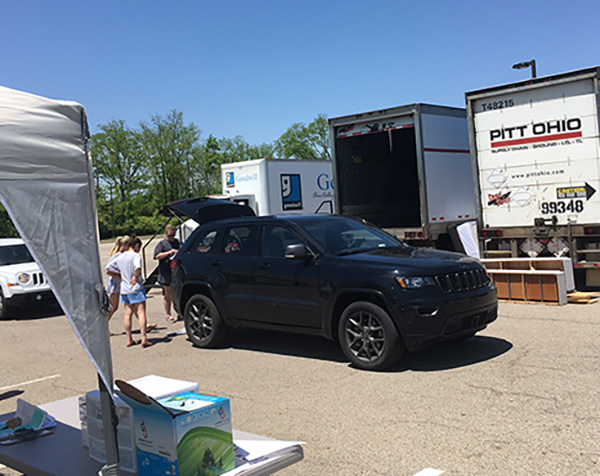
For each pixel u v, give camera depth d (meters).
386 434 5.01
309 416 5.60
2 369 8.48
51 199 3.27
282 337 9.12
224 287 8.41
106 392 3.36
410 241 13.79
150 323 11.43
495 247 12.13
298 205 19.89
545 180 11.38
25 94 3.27
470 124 12.16
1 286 13.30
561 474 4.03
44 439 3.86
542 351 7.20
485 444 4.63
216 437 3.23
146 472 3.24
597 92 10.68
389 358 6.78
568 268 10.54
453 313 6.74
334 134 14.50
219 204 11.77
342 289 7.12
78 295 3.28
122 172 73.62
